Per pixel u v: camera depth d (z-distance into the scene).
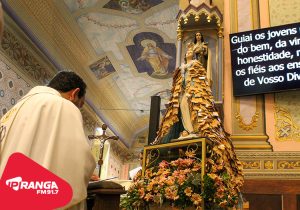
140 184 3.72
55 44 10.88
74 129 2.15
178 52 6.11
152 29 11.98
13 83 9.09
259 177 5.11
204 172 3.49
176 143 3.87
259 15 6.12
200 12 5.99
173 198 3.38
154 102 5.56
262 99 5.62
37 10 9.55
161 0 10.67
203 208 3.33
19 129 2.12
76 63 12.29
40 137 2.10
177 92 4.55
